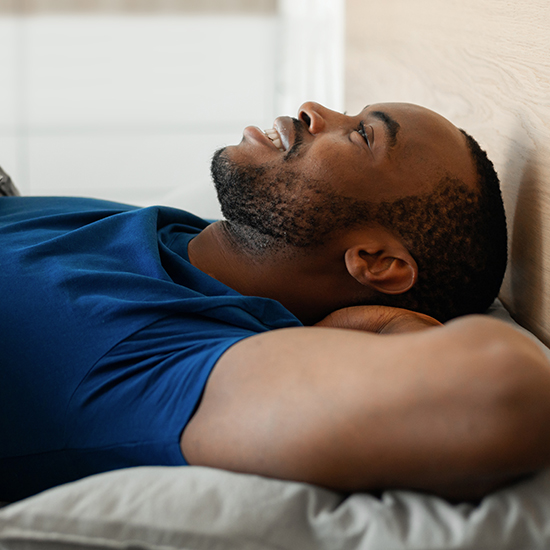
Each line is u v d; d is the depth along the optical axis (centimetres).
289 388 66
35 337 84
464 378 59
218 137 449
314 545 58
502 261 113
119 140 442
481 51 131
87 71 442
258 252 108
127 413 76
